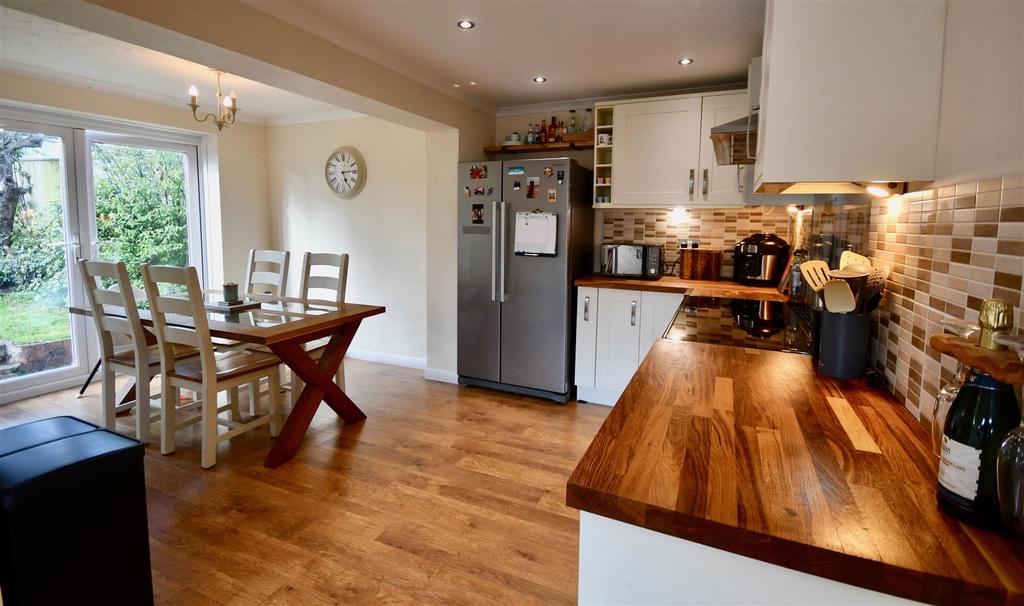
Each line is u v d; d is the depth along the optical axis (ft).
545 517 7.56
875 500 2.63
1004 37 2.83
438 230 13.46
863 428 3.55
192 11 6.72
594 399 12.31
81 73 11.57
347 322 9.91
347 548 6.79
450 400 12.44
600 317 11.94
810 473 2.90
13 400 12.12
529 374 12.52
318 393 9.84
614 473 2.87
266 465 8.96
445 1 7.64
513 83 11.72
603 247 12.62
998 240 2.81
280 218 16.99
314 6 7.87
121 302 9.39
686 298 9.84
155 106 13.66
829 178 3.91
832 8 3.82
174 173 15.10
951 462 2.45
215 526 7.23
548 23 8.37
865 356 4.51
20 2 5.67
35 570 4.60
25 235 12.26
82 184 13.10
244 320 9.40
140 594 5.41
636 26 8.45
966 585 2.05
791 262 9.98
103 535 5.07
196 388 8.95
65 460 4.88
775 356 5.40
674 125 11.46
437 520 7.44
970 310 3.10
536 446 9.93
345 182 15.65
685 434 3.41
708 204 11.34
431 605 5.82
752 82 8.49
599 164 12.37
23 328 12.39
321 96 9.71
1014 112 2.70
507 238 12.29
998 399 2.34
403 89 10.78
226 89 12.92
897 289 4.37
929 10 3.63
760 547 2.35
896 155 3.75
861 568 2.19
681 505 2.55
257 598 5.90
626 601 2.72
